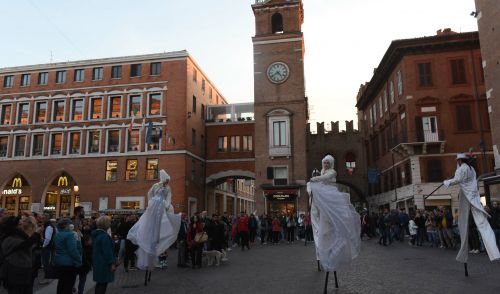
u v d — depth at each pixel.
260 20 45.84
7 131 48.78
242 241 25.12
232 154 50.59
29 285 7.25
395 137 42.09
